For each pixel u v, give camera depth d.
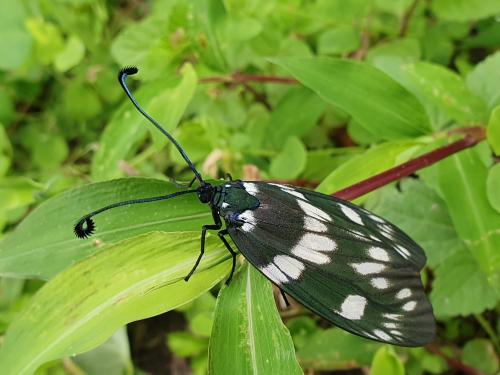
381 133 0.08
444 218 0.08
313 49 0.11
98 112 0.12
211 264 0.06
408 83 0.09
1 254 0.06
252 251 0.06
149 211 0.07
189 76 0.08
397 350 0.09
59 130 0.12
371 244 0.06
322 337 0.09
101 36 0.12
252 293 0.06
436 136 0.08
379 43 0.10
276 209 0.06
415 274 0.06
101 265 0.06
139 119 0.08
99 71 0.12
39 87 0.12
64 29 0.12
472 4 0.10
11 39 0.11
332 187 0.07
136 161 0.10
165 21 0.10
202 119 0.09
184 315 0.11
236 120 0.10
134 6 0.13
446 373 0.09
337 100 0.08
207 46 0.09
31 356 0.06
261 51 0.10
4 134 0.11
